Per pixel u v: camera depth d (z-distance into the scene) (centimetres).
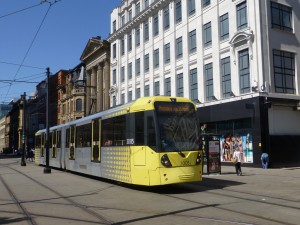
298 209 1032
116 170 1677
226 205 1108
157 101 1458
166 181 1393
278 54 2883
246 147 2852
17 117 11469
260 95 2714
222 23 3175
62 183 1873
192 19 3559
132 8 4806
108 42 5653
